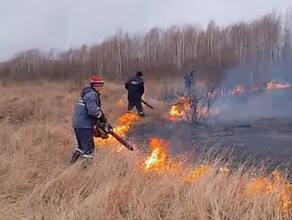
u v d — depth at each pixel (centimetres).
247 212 433
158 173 568
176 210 447
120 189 496
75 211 452
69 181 543
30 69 5572
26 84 3569
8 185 560
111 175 577
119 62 5550
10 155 691
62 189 530
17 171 603
